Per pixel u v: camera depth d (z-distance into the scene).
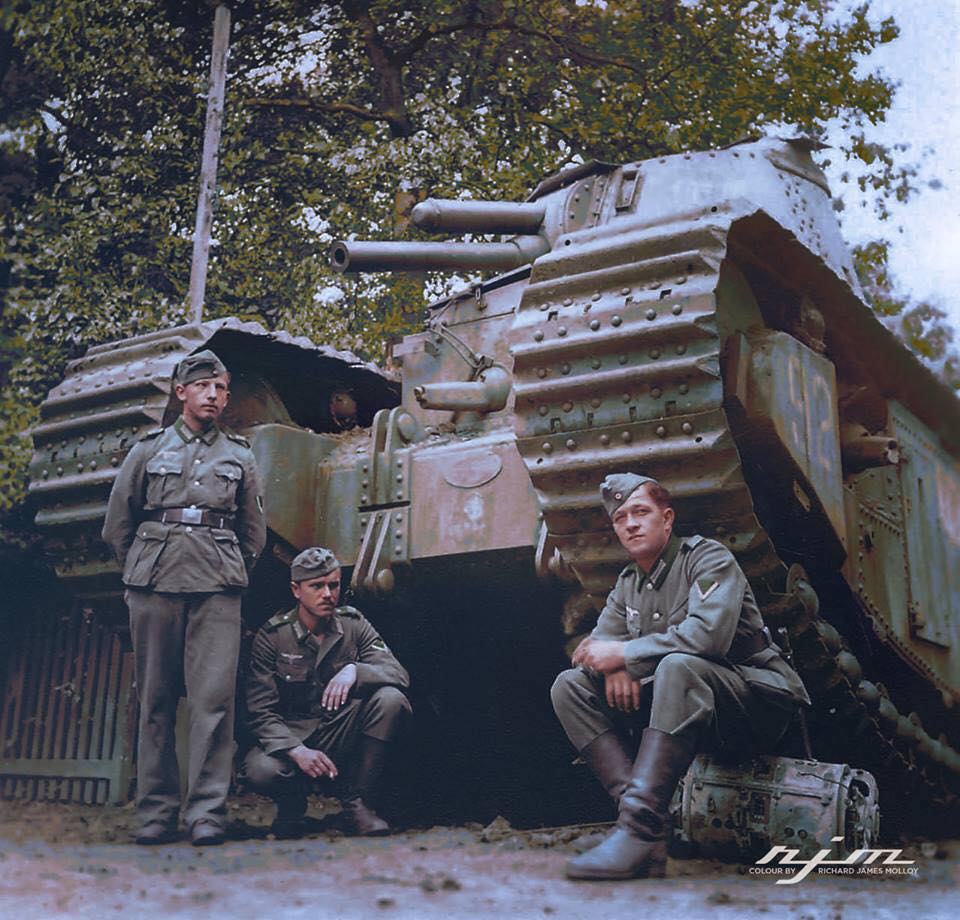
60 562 7.22
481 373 7.23
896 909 3.53
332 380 7.99
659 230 5.43
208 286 11.19
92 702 8.01
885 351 6.75
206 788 5.40
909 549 7.05
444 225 7.35
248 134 11.73
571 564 5.57
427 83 12.85
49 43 10.34
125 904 3.57
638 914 3.41
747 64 11.73
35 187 10.56
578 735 4.59
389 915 3.40
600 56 12.68
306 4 11.66
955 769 6.97
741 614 4.58
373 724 5.91
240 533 5.78
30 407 9.34
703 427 5.10
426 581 6.80
